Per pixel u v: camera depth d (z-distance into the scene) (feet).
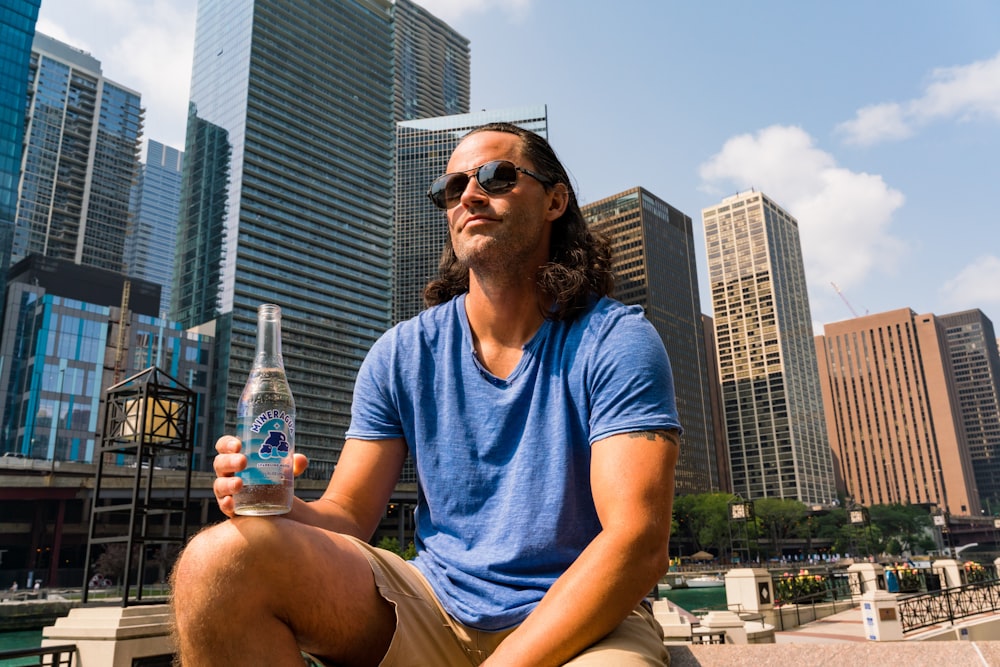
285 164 439.63
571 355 5.67
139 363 325.62
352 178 477.36
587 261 6.51
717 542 359.46
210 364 365.81
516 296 6.19
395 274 531.09
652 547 4.54
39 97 485.15
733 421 608.19
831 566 267.59
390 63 541.75
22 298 298.97
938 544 447.83
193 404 21.85
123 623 17.60
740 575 55.88
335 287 438.81
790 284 639.76
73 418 281.33
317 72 482.28
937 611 46.01
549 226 6.72
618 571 4.36
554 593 4.47
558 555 5.22
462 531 5.58
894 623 39.81
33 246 463.42
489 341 6.21
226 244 404.36
